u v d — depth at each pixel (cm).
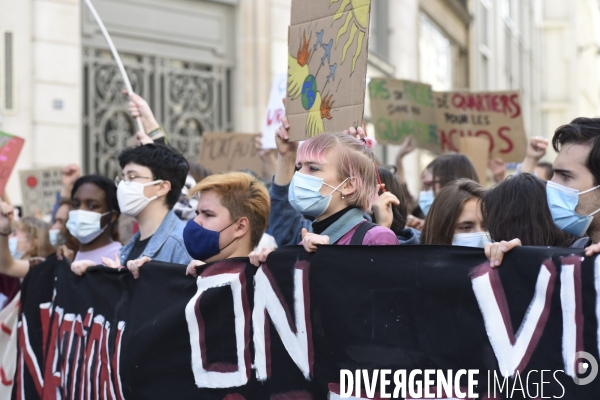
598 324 235
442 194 359
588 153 261
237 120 1120
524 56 2767
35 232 538
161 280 353
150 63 1037
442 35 1928
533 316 246
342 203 313
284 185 395
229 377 319
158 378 342
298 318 297
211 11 1102
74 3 923
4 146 510
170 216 404
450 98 664
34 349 435
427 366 266
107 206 449
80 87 930
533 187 313
